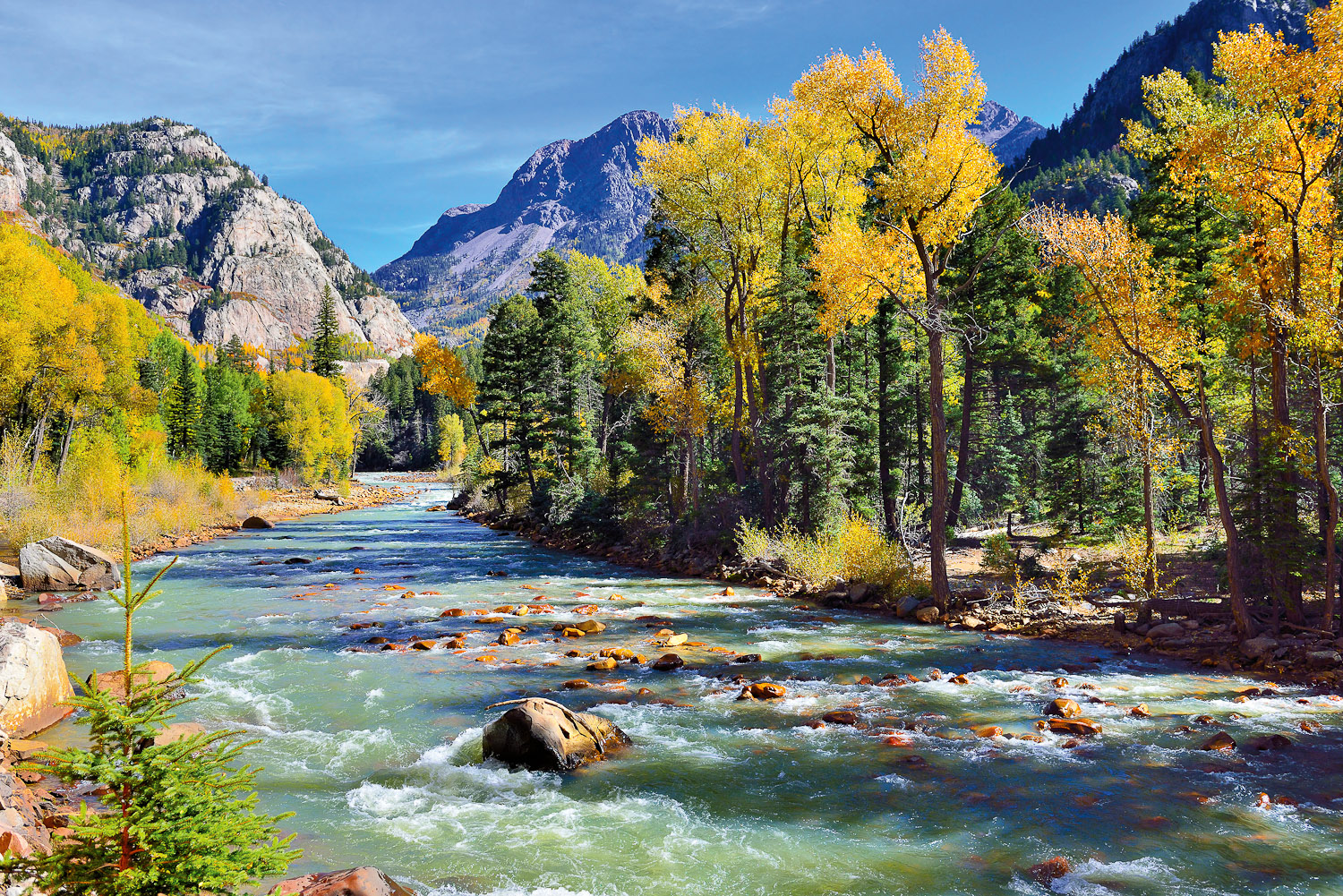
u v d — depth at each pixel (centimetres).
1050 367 3866
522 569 3112
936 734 1118
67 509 3453
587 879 711
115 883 407
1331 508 1562
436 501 8325
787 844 783
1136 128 2702
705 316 3869
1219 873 710
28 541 3011
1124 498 2967
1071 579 2292
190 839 424
